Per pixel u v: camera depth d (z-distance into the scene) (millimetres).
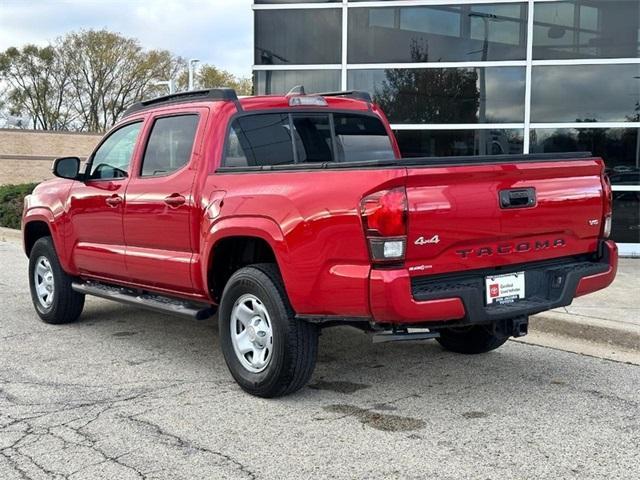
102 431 4223
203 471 3666
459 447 3947
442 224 4121
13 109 55938
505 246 4473
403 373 5398
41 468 3717
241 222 4715
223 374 5410
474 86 10867
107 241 6160
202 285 5227
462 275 4375
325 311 4320
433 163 4082
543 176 4590
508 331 4637
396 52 11062
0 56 54844
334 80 11266
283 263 4441
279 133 5680
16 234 14641
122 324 7117
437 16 10898
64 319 7027
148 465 3744
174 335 6648
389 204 3949
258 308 4762
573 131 10648
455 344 5906
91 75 55625
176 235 5375
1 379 5273
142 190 5691
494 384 5105
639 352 5953
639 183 10445
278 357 4570
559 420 4367
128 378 5301
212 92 5480
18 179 40031
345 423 4332
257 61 11477
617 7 10398
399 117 11148
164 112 5770
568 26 10523
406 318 4035
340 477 3582
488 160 4312
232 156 5320
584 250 4965
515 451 3891
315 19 11234
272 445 3998
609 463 3734
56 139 41250
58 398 4836
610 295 7508
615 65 10453
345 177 4176
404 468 3678
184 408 4621
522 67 10680
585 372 5395
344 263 4164
